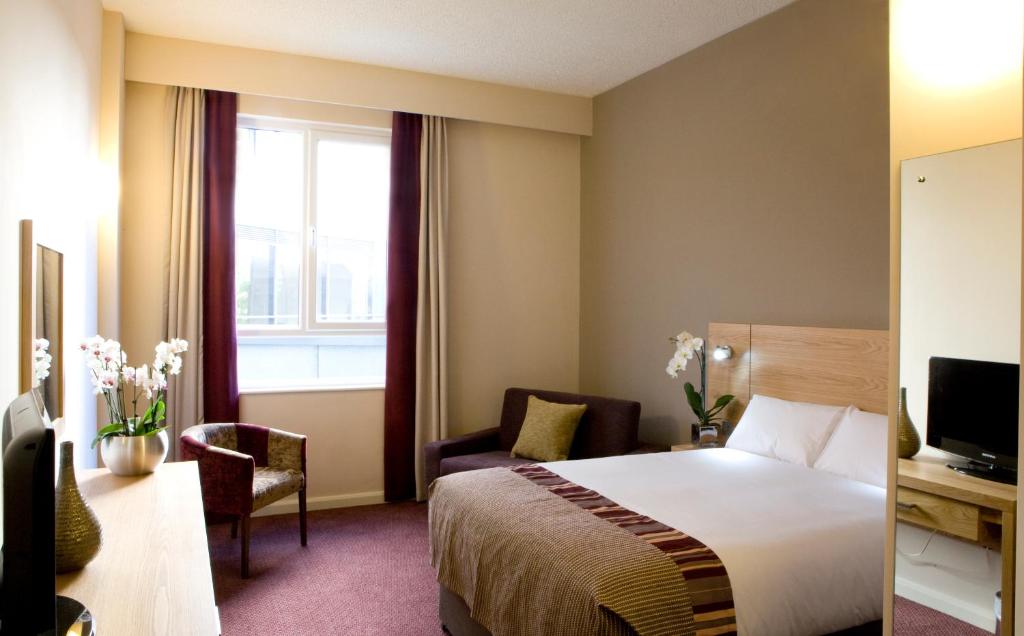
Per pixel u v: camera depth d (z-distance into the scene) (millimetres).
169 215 3867
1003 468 1581
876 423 2705
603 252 4785
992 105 1617
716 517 2172
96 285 3291
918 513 1758
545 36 3746
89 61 2984
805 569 1932
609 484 2572
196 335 3898
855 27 2996
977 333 1644
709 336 3752
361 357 4613
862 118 2965
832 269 3102
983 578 1624
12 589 1022
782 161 3371
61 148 2398
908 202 1794
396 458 4430
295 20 3535
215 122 3973
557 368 5023
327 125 4398
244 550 3195
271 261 4328
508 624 2045
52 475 1035
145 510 1914
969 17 1670
